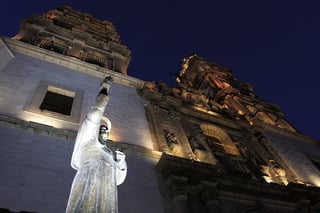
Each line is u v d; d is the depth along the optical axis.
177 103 21.59
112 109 17.66
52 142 12.75
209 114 22.73
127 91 20.62
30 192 10.21
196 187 13.77
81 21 31.17
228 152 20.81
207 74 39.81
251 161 20.00
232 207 14.26
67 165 11.98
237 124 23.56
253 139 22.47
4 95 14.45
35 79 16.97
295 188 16.95
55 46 22.81
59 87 17.23
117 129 15.95
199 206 13.22
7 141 11.75
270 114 30.52
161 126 18.02
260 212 14.78
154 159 14.76
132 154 14.38
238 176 16.23
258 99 34.16
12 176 10.45
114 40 29.84
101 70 21.00
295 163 21.84
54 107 15.92
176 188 12.89
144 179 13.23
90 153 6.07
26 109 14.19
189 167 14.14
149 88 21.67
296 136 26.66
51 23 24.92
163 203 12.51
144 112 18.98
